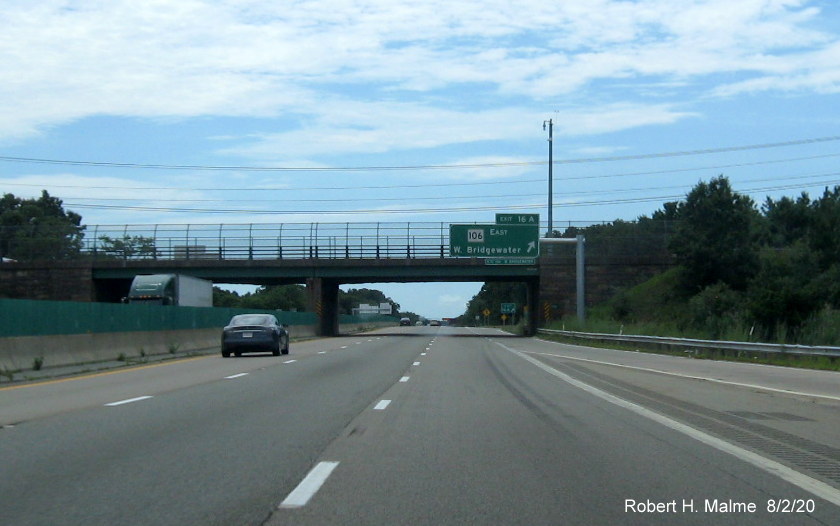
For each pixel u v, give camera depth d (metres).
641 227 71.62
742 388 21.39
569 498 8.74
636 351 43.66
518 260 63.34
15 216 116.50
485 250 62.78
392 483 9.42
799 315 49.50
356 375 25.28
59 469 10.16
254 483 9.38
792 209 87.12
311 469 10.21
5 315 25.11
